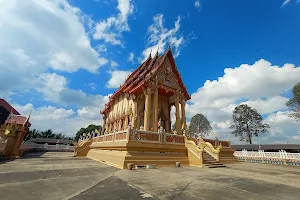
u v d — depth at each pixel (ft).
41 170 28.89
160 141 45.16
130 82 78.95
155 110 58.54
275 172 38.93
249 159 78.18
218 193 17.76
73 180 21.72
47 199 14.16
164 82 65.67
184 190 18.40
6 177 22.12
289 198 17.06
